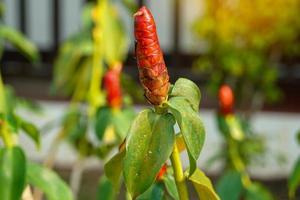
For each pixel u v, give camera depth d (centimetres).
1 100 295
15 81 945
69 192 236
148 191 212
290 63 895
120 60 367
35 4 960
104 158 336
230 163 384
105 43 353
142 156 166
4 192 218
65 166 785
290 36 695
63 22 960
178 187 174
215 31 690
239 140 362
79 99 375
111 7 365
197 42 776
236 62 675
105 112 292
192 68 916
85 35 364
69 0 952
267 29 687
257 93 716
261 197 330
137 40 163
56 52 959
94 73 354
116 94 294
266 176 784
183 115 163
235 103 712
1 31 357
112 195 279
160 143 166
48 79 952
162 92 166
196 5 909
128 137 167
